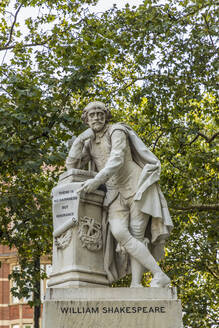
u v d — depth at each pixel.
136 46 14.41
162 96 14.70
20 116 11.52
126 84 15.40
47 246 14.70
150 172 6.48
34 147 12.02
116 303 5.80
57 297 5.81
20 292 13.99
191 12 14.39
